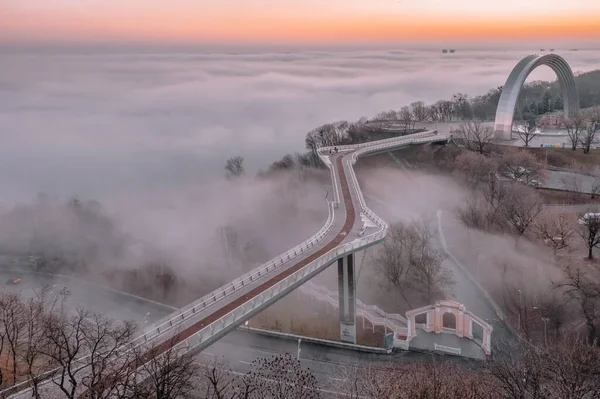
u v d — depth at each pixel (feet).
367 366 256.93
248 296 249.55
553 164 558.56
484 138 599.16
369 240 311.47
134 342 200.13
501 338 290.15
